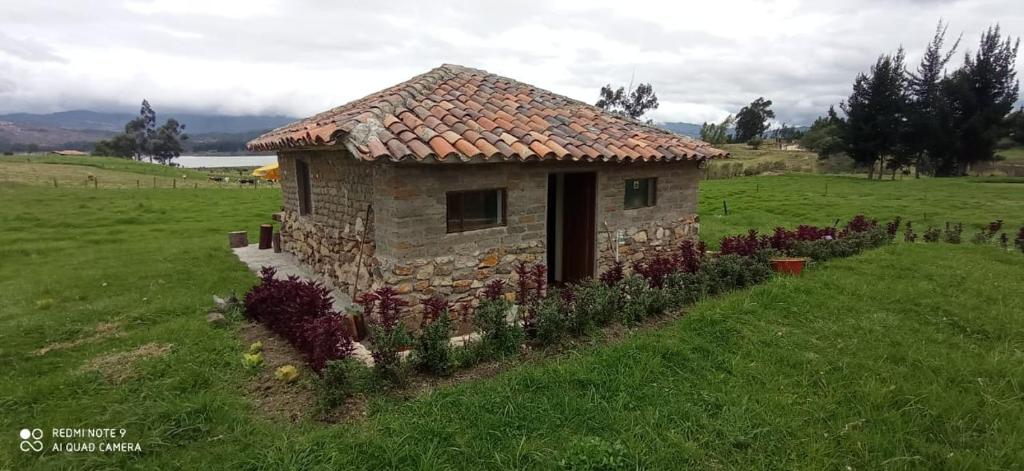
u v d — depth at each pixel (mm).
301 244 11039
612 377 5051
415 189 6551
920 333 6312
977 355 5734
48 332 7070
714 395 4758
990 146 39375
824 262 9953
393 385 4969
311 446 3971
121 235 16859
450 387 4914
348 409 4609
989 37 39125
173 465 3934
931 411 4527
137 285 9914
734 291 7961
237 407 4742
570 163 8148
